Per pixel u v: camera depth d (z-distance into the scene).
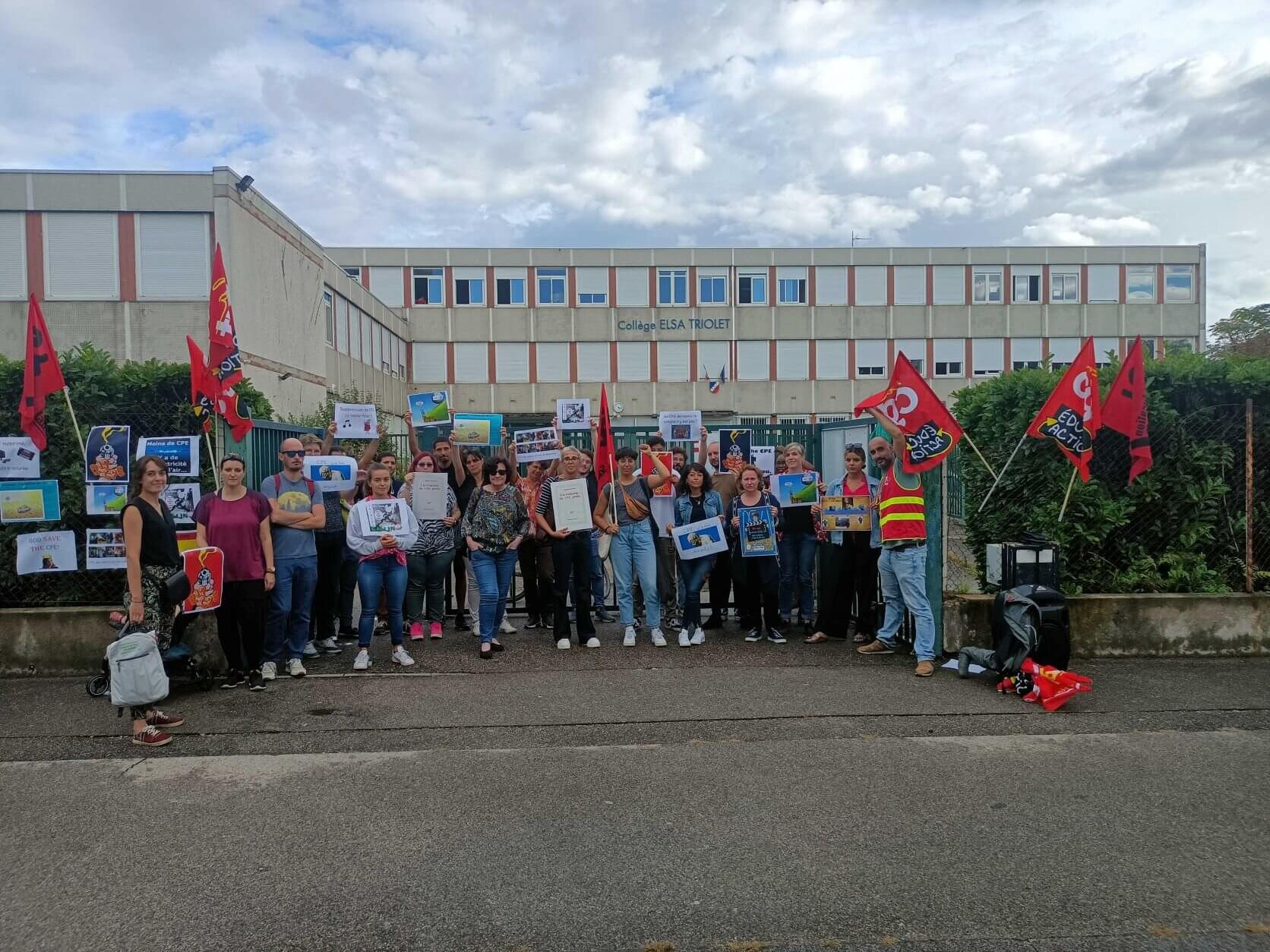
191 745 5.51
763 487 8.78
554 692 6.60
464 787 4.82
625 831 4.26
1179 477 7.85
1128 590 7.78
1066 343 41.19
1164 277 41.50
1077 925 3.43
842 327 40.66
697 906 3.57
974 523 8.34
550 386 40.22
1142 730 5.73
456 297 40.03
